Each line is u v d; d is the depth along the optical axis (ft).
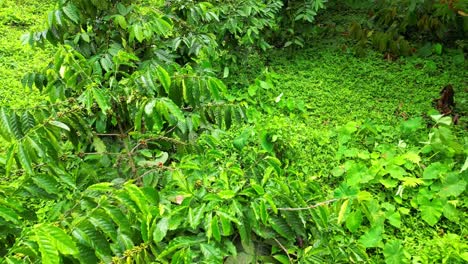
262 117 15.46
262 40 17.58
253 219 7.14
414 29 19.92
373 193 12.09
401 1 20.10
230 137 13.99
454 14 18.04
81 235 4.91
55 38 8.83
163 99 6.70
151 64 8.96
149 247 6.43
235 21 15.83
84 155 8.30
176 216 6.81
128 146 8.32
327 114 15.61
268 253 8.38
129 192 5.17
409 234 10.98
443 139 12.59
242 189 8.00
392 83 17.11
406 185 11.68
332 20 21.93
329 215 8.73
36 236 4.26
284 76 17.79
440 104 15.30
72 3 8.58
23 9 23.18
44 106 7.10
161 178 8.41
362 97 16.44
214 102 8.61
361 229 10.90
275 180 7.55
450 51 18.67
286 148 13.25
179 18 11.03
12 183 9.82
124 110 7.85
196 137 9.52
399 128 14.17
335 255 8.79
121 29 9.01
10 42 19.81
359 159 13.28
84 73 7.20
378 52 19.20
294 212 7.56
